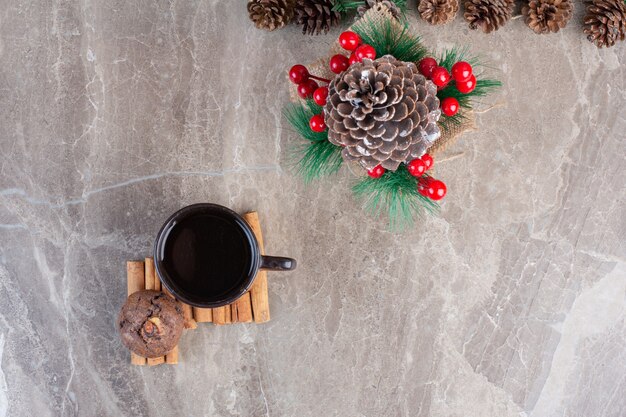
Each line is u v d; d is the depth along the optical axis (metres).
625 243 0.80
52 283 0.78
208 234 0.72
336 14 0.75
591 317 0.80
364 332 0.79
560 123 0.79
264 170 0.78
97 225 0.78
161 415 0.78
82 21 0.78
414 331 0.79
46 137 0.78
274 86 0.78
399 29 0.71
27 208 0.78
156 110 0.78
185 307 0.76
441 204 0.79
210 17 0.78
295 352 0.79
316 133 0.72
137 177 0.78
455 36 0.79
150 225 0.78
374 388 0.79
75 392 0.78
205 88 0.78
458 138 0.79
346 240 0.79
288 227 0.78
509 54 0.79
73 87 0.78
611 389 0.80
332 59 0.68
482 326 0.79
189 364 0.78
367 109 0.64
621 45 0.79
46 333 0.78
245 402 0.79
